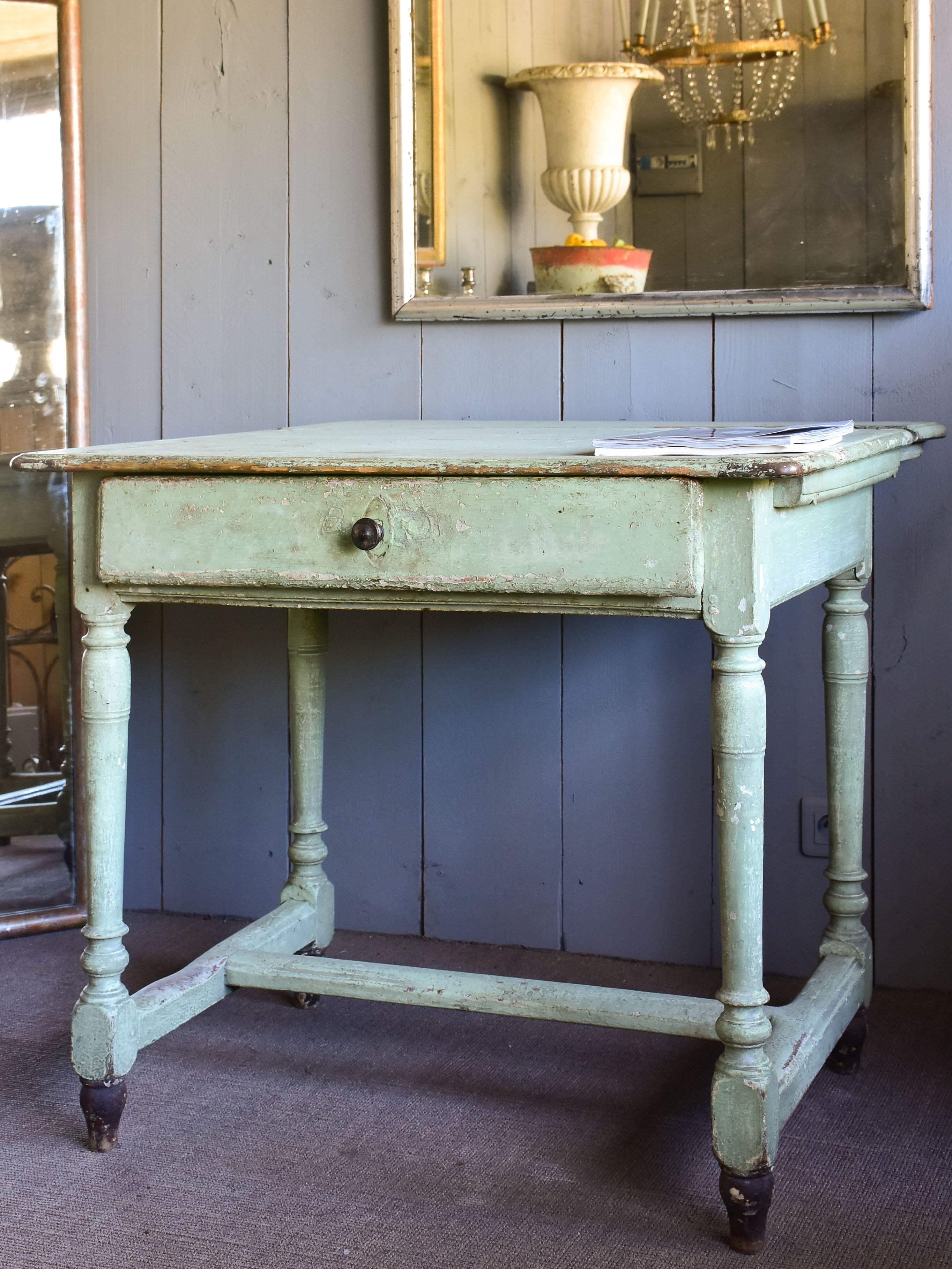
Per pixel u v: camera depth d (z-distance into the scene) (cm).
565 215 201
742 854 135
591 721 210
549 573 134
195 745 232
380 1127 161
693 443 133
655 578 131
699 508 129
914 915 198
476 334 210
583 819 212
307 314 219
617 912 212
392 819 222
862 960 175
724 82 192
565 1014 158
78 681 225
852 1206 143
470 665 215
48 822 227
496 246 205
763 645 201
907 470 192
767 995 136
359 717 222
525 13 199
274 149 218
